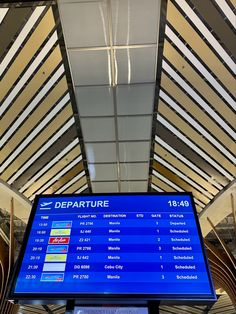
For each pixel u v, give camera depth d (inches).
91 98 192.5
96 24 147.9
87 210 113.8
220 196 281.0
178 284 86.6
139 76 176.6
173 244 99.7
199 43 156.2
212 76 174.2
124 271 90.3
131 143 232.1
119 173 265.3
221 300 462.3
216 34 151.3
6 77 174.4
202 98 190.7
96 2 137.8
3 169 256.4
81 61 167.5
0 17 143.3
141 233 103.9
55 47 160.2
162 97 192.4
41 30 150.7
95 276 89.0
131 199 117.6
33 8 140.5
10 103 193.3
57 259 95.1
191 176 270.2
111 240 101.4
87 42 157.0
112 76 176.7
